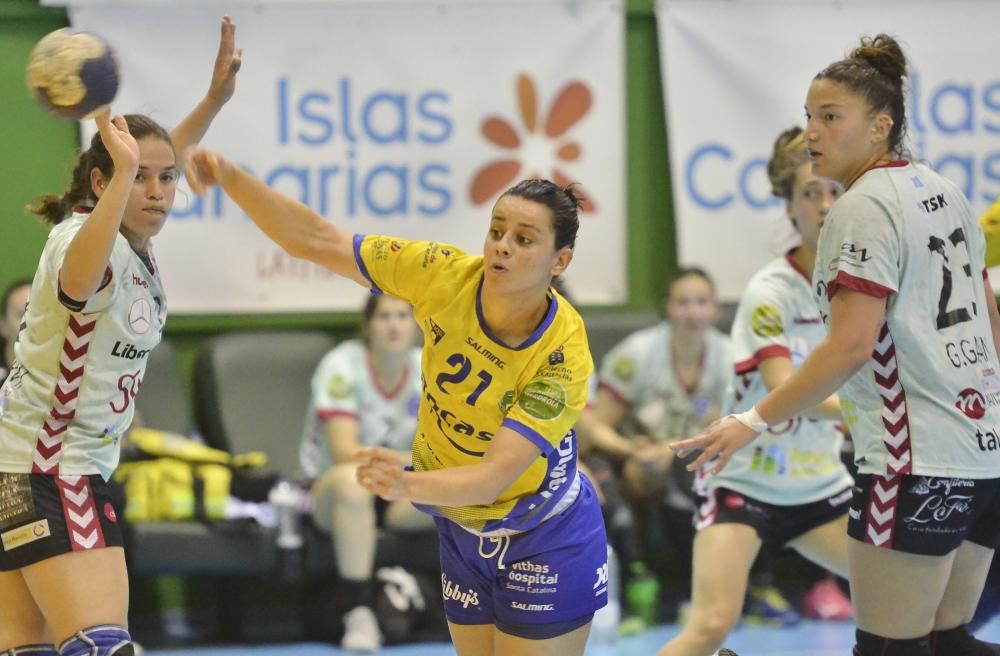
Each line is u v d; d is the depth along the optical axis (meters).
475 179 23.97
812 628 21.70
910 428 11.37
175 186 11.75
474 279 10.96
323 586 21.17
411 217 23.86
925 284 11.34
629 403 22.70
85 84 10.72
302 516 21.02
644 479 21.70
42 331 11.38
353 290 24.02
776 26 24.36
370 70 23.67
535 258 10.48
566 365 10.79
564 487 11.52
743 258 24.58
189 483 20.38
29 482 11.41
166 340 23.62
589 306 24.45
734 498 14.20
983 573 12.65
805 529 14.52
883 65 11.63
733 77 24.38
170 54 23.09
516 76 23.97
